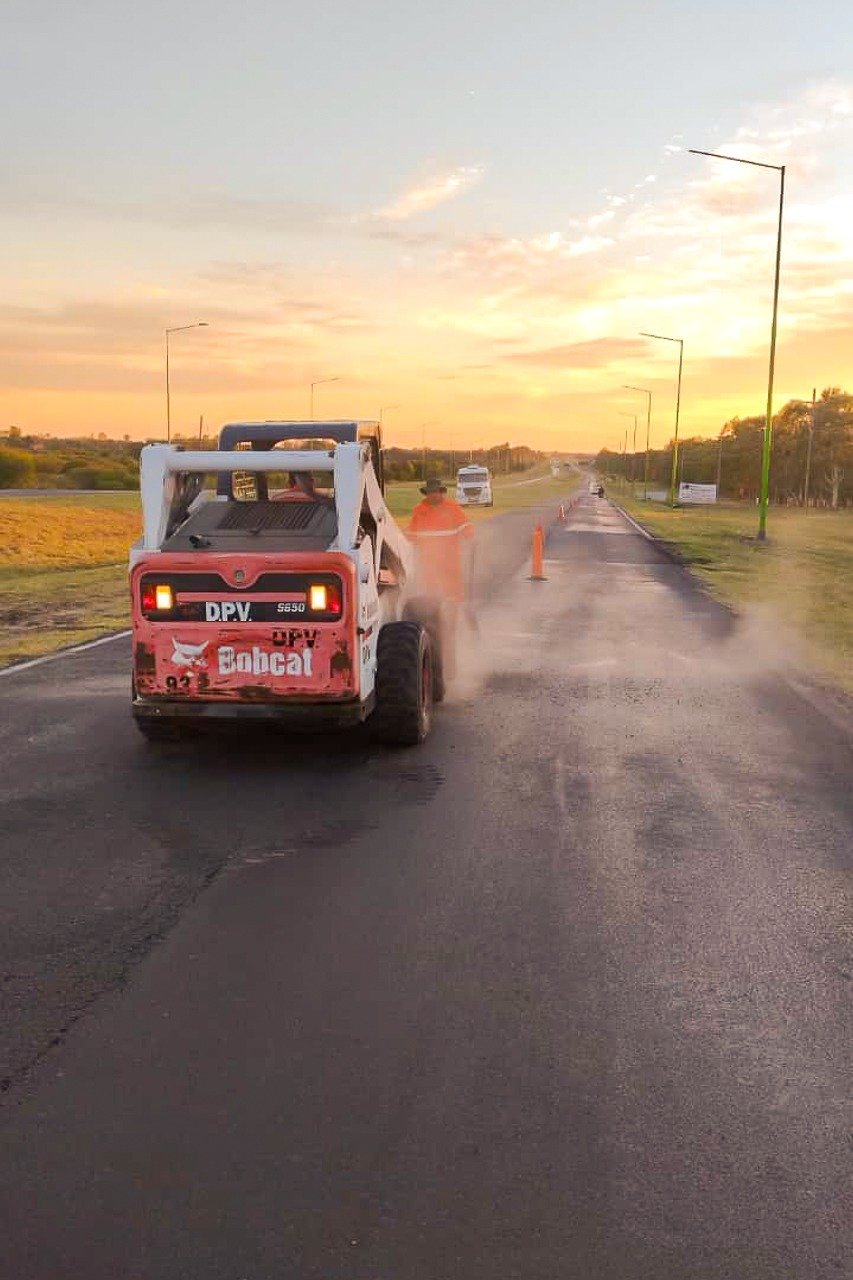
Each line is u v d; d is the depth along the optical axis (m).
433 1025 4.22
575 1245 2.99
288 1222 3.07
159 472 8.05
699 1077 3.88
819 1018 4.35
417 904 5.46
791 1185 3.28
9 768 8.06
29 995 4.44
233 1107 3.64
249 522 8.40
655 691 11.34
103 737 9.05
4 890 5.61
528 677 12.05
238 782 7.71
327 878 5.82
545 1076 3.86
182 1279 2.85
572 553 33.72
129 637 15.21
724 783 7.83
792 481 127.88
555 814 7.02
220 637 7.87
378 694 8.48
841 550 41.31
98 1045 4.04
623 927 5.22
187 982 4.57
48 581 24.19
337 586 7.79
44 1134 3.47
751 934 5.17
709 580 25.56
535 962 4.81
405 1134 3.50
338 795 7.41
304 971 4.68
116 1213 3.10
